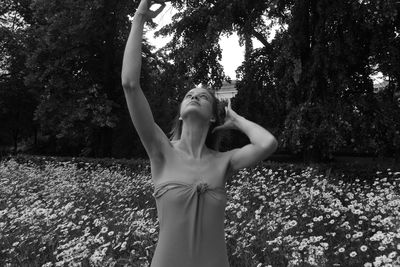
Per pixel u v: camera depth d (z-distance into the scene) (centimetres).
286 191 722
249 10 1130
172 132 228
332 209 518
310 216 517
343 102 936
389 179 803
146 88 1845
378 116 940
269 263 408
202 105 206
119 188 862
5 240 504
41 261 456
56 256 436
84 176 1109
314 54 921
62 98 1639
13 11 2188
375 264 350
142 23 200
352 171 855
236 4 1074
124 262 426
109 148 1842
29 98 2180
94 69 1739
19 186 910
